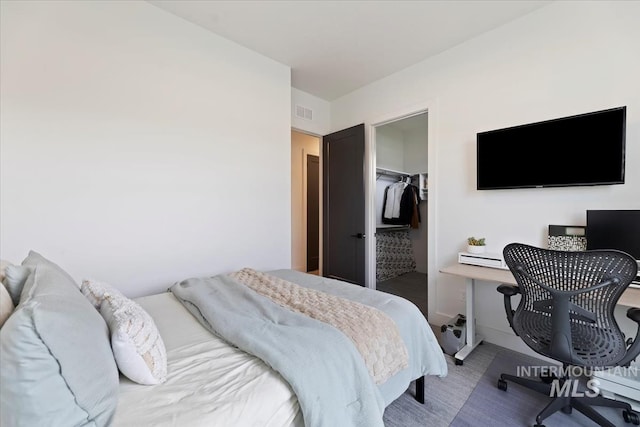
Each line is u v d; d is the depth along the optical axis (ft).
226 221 8.39
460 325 7.80
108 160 6.41
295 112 11.80
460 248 8.50
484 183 7.73
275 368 3.21
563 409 5.06
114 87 6.46
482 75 7.99
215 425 2.57
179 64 7.40
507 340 7.58
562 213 6.69
